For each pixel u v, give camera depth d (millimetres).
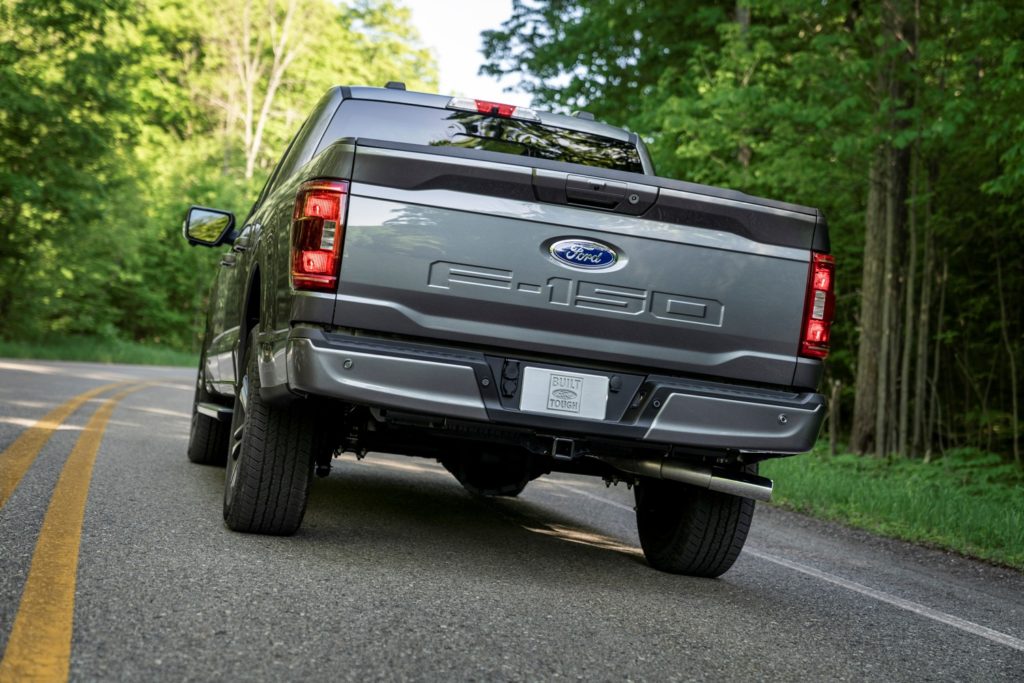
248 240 5691
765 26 16156
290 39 54906
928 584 5777
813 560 6156
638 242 4016
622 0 18781
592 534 5992
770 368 4168
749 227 4137
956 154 14781
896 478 11953
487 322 3887
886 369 14094
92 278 30406
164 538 4148
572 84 20078
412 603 3557
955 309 18078
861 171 15039
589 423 3967
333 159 3854
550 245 3936
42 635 2713
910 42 13812
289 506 4336
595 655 3184
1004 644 4230
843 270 18391
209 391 6641
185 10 51125
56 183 23828
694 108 15805
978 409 17391
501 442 4066
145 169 31062
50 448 6484
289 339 3846
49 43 23719
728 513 4785
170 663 2596
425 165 3834
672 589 4543
